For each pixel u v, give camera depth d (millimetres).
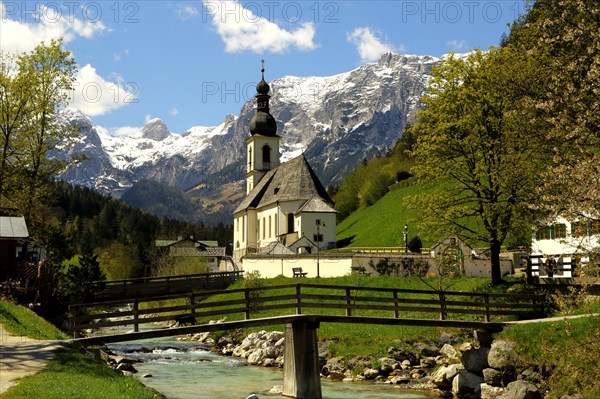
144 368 43188
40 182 54906
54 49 54906
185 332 32438
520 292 45188
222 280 80875
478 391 33375
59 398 18734
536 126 42188
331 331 48156
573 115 34406
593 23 36656
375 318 35938
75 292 57344
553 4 49000
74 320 31297
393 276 61812
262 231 121875
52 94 55094
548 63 45406
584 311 37562
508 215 46188
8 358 25000
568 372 30203
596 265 26594
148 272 138875
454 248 59906
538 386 31609
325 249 102625
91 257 68938
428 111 49469
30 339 30234
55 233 64250
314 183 112250
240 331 56625
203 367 43781
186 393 34219
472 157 47562
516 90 45094
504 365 33750
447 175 48438
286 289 67375
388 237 108312
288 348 35375
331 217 103562
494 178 46094
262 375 40312
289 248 99438
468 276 61531
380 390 35125
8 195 54406
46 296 45656
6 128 53688
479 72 48094
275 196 116500
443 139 47719
